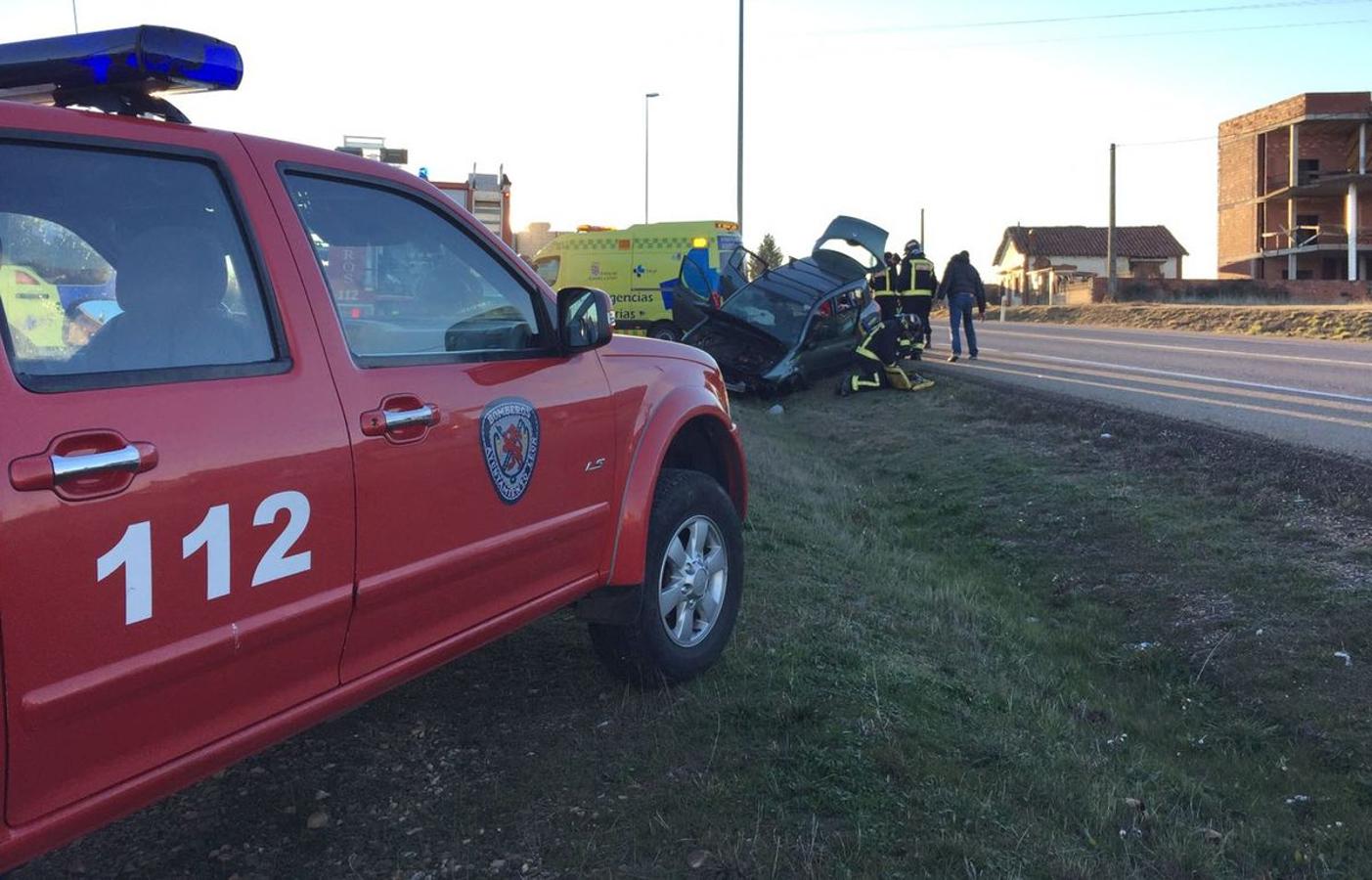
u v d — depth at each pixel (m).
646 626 3.82
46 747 1.88
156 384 2.15
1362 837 3.60
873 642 4.77
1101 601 6.04
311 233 2.74
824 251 17.05
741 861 2.85
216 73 2.50
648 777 3.31
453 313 3.12
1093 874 3.00
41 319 2.03
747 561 5.84
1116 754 4.16
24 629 1.82
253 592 2.25
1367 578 5.46
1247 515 6.70
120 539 1.97
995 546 7.23
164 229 2.35
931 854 2.93
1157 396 11.34
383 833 2.99
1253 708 4.64
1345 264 50.72
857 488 9.26
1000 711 4.25
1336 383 11.94
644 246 20.69
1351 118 48.06
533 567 3.23
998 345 20.11
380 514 2.59
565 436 3.33
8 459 1.81
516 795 3.19
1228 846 3.45
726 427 4.39
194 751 2.20
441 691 3.94
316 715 2.50
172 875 2.79
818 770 3.34
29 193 2.09
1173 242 69.62
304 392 2.44
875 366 14.22
